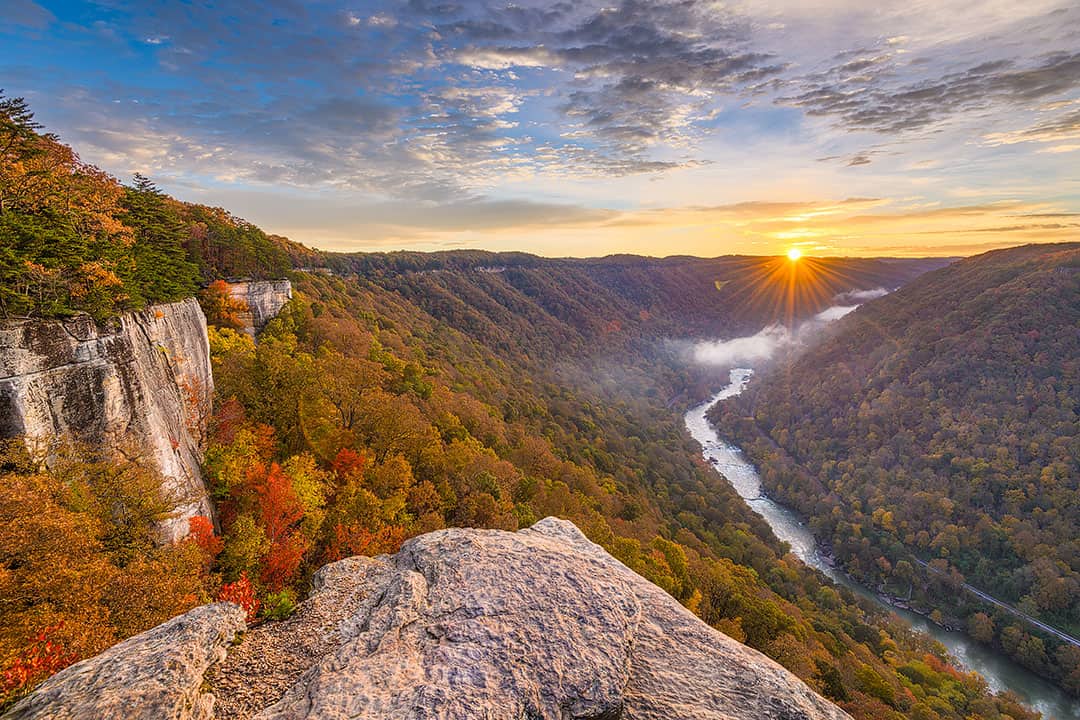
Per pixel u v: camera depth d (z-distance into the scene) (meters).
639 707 6.72
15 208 24.25
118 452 21.17
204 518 24.28
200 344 37.47
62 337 19.50
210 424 36.09
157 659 6.91
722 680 7.39
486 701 6.11
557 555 9.68
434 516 36.50
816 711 6.95
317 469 35.03
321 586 12.20
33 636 11.84
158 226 36.12
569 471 72.88
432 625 7.56
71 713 5.85
